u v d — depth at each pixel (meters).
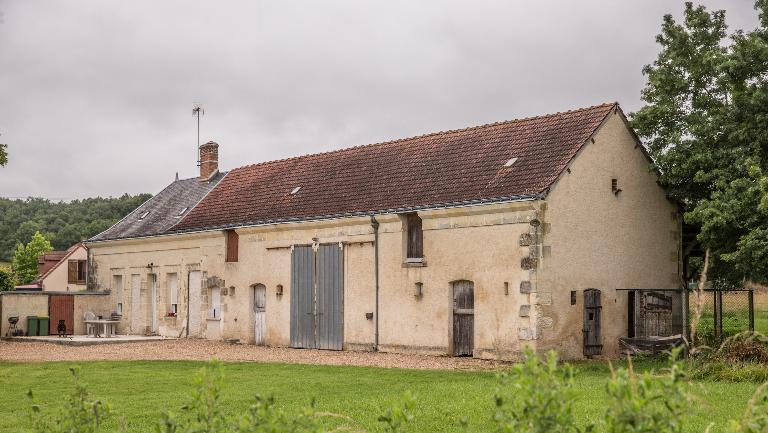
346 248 25.25
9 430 11.84
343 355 23.28
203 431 6.43
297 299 26.64
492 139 24.66
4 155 25.39
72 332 34.50
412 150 26.70
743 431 6.16
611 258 22.44
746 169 20.95
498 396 5.93
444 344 22.39
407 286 23.42
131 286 34.19
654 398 5.62
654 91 23.73
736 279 24.33
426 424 11.61
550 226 20.83
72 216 95.75
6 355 24.30
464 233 22.14
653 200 23.83
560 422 5.60
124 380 17.55
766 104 21.28
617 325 22.45
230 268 29.25
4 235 95.69
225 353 24.52
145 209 37.16
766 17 22.19
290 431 6.45
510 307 20.91
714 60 22.06
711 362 17.22
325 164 29.38
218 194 32.41
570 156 21.53
